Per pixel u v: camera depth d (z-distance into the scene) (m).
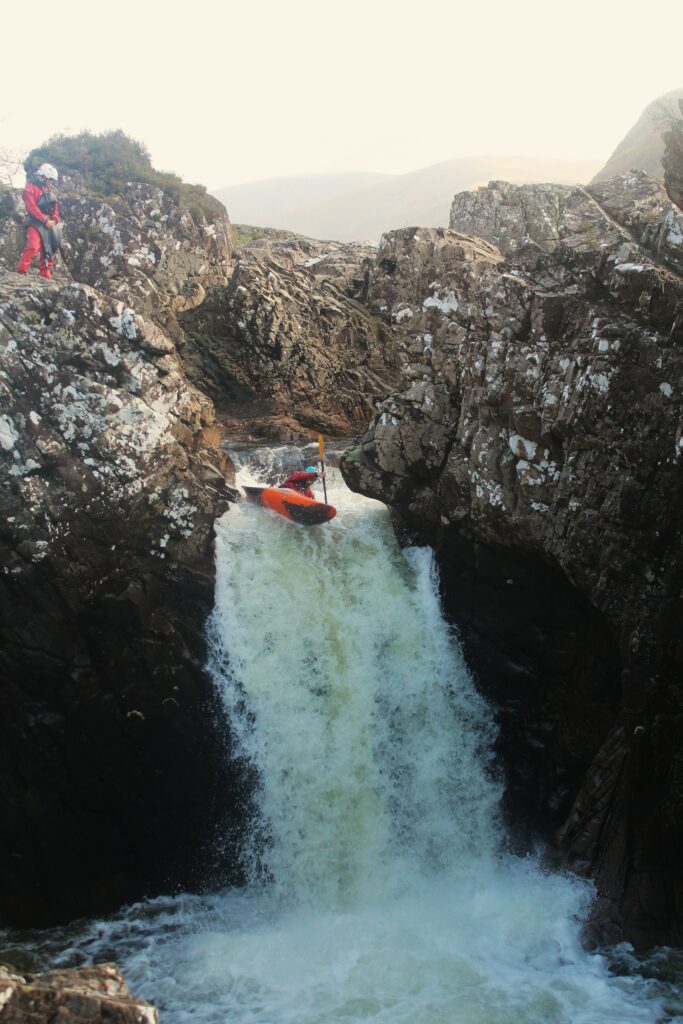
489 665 13.06
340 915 11.86
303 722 12.84
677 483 10.88
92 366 12.56
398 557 14.01
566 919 11.22
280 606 13.26
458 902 11.96
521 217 26.80
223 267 23.92
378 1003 9.73
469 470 12.57
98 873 12.42
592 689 12.10
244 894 12.48
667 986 9.92
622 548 11.30
